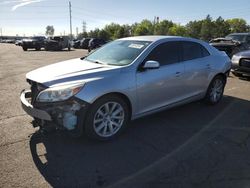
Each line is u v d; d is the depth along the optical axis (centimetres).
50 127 429
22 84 900
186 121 557
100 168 379
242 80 1009
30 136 469
